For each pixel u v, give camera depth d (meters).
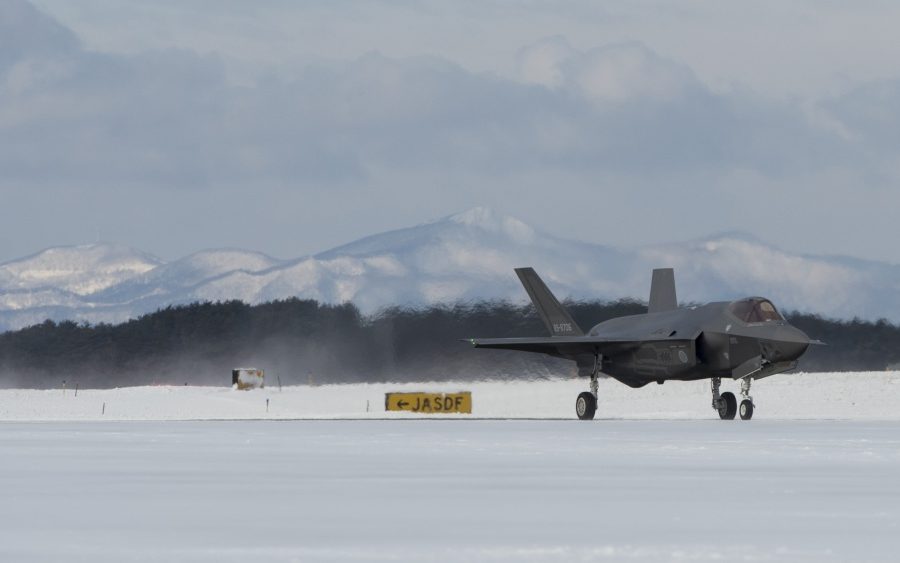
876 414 187.62
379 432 116.19
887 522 44.16
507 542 39.47
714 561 35.25
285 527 43.25
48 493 55.16
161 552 37.00
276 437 106.50
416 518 45.88
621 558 35.94
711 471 66.88
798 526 43.19
